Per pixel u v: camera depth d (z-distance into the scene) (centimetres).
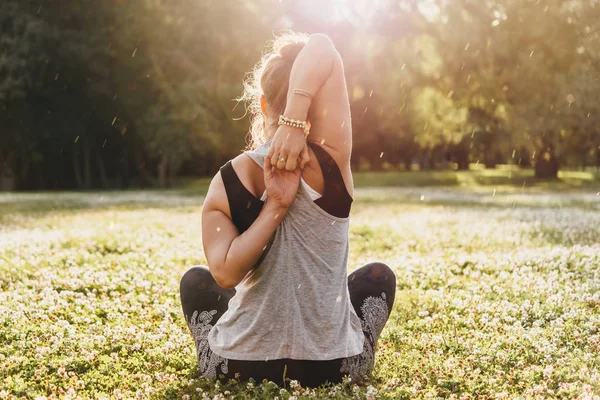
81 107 4428
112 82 4281
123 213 1841
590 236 1032
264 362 319
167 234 1212
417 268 729
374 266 371
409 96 3397
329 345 317
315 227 306
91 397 332
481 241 1022
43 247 925
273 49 338
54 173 5184
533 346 407
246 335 317
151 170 5656
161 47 4203
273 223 294
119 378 358
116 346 416
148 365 379
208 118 4069
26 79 4016
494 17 3225
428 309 526
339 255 316
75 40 4031
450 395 325
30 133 4238
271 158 293
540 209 1780
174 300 565
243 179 303
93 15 4203
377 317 354
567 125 3133
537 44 3173
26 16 3938
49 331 445
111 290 607
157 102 4272
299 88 296
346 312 325
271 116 320
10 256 836
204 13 4231
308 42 310
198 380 338
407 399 319
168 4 4266
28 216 1731
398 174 4862
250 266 296
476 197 2609
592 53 3048
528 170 5481
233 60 4256
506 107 3288
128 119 4478
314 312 312
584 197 2491
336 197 307
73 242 1002
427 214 1662
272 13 4178
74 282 616
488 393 328
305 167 302
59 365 375
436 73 3300
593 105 3016
